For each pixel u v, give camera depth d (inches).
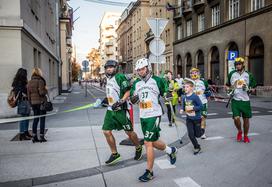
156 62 361.7
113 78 189.6
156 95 169.2
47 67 698.2
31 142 256.2
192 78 278.1
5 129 322.3
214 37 974.4
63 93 1152.8
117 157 192.1
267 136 274.7
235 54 719.1
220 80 931.3
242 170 178.5
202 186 154.4
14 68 394.3
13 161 200.5
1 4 389.4
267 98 695.7
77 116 425.1
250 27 781.9
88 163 195.6
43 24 636.7
